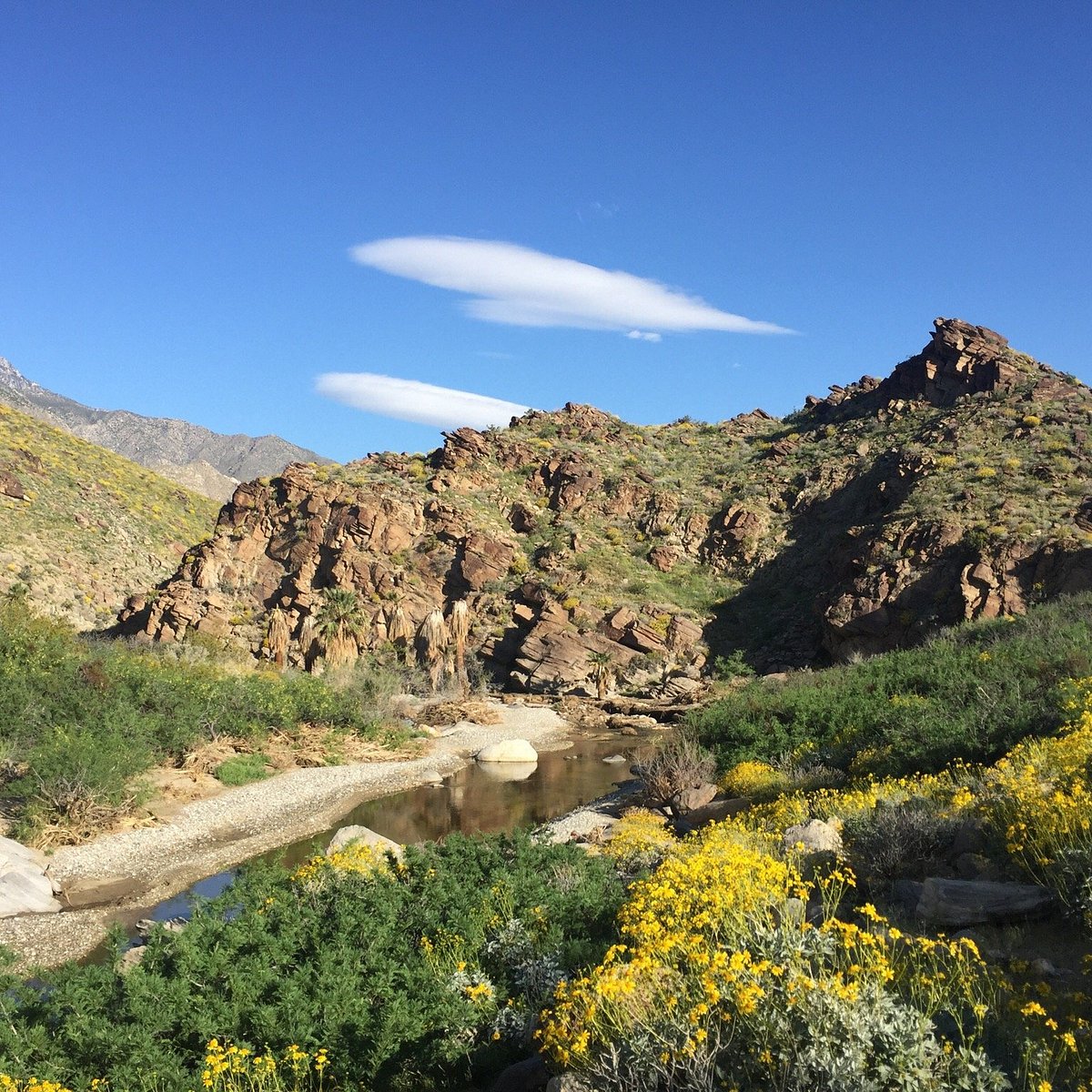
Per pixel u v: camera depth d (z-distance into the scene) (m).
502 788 31.28
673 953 5.66
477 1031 7.14
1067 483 60.03
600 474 85.81
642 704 57.22
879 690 24.44
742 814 14.27
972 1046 4.60
